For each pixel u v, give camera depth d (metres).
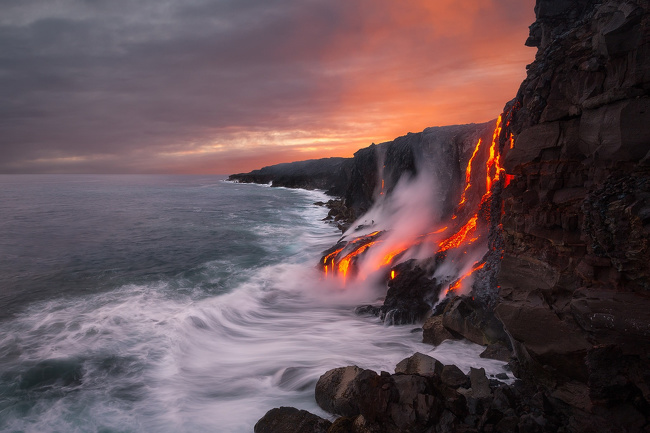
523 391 8.21
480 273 13.15
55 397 10.42
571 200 7.64
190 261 28.41
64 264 27.08
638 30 6.43
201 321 15.84
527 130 8.56
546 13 12.04
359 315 16.94
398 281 16.98
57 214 56.69
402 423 7.42
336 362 12.01
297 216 57.91
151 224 47.97
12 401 10.21
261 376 11.57
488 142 21.02
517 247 9.05
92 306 17.89
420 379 7.96
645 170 6.34
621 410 6.20
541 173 8.27
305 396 10.23
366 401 7.92
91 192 110.56
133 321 15.85
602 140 6.87
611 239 6.39
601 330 6.29
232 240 37.41
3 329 15.02
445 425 7.31
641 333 5.92
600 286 6.74
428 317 15.01
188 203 78.50
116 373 11.75
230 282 22.58
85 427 9.16
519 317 7.80
